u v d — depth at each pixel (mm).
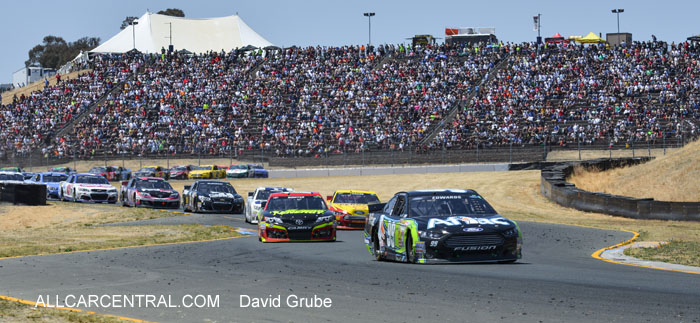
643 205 28312
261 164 58875
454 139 60812
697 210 26500
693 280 11359
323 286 11344
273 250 17828
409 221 13805
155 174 55500
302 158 59812
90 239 21891
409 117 66000
